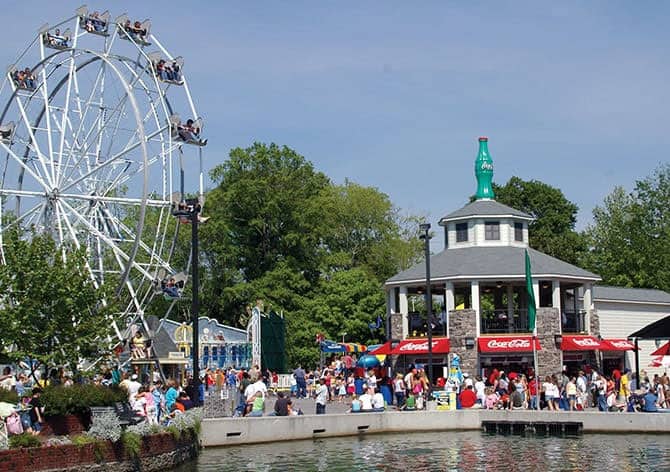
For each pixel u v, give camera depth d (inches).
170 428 1387.8
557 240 3971.5
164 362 2469.2
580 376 2016.5
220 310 3727.9
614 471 1285.7
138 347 2022.6
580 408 1950.1
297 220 3730.3
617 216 4018.2
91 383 1390.3
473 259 2610.7
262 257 3782.0
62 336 1513.3
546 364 2440.9
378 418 1867.6
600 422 1771.7
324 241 4141.2
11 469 1055.6
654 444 1574.8
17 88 2146.9
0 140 2134.6
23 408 1195.9
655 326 2000.5
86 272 1578.5
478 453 1514.5
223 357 2738.7
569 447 1560.0
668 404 1872.5
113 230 2210.9
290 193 3754.9
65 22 2190.0
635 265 3868.1
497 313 2625.5
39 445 1114.1
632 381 2027.6
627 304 2797.7
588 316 2576.3
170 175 2132.1
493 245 2706.7
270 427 1718.8
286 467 1384.1
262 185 3688.5
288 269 3639.3
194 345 1656.0
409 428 1887.3
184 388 1913.1
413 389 2032.5
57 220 2039.9
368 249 4168.3
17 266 1503.4
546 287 2738.7
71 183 2043.6
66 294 1513.3
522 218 2758.4
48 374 1593.3
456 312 2501.2
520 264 2534.5
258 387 1804.9
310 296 3713.1
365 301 3545.8
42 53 2174.0
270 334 2974.9
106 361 1624.0
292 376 2687.0
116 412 1300.4
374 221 4205.2
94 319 1544.0
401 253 4089.6
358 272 3617.1
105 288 1584.6
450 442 1691.7
